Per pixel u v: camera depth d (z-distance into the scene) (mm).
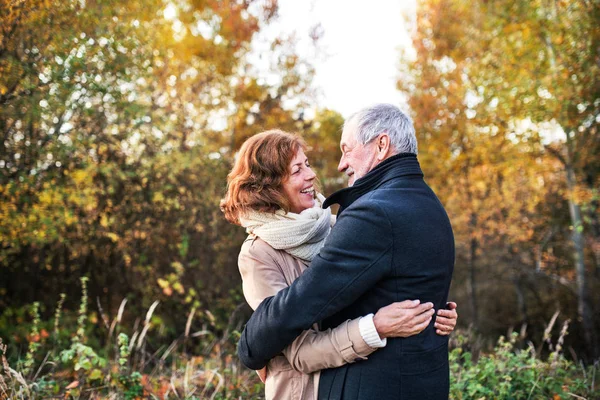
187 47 7629
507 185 11570
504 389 3049
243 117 9172
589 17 8047
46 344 5195
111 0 5145
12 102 4781
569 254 11844
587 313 9945
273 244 1795
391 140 1739
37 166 5566
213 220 7211
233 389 3438
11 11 4242
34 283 6832
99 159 6215
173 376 3506
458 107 11258
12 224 5355
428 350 1637
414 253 1597
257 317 1653
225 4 8336
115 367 3271
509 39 9258
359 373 1620
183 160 6645
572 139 9133
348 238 1583
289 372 1758
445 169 11812
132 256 6926
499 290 13148
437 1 11508
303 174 1905
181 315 6984
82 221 6465
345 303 1577
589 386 3619
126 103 5707
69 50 4824
